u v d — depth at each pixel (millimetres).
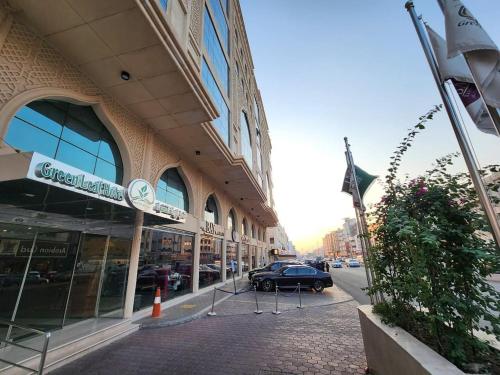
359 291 14031
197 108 8547
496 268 2725
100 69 6715
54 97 6000
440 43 3693
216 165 13867
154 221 8703
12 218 5500
